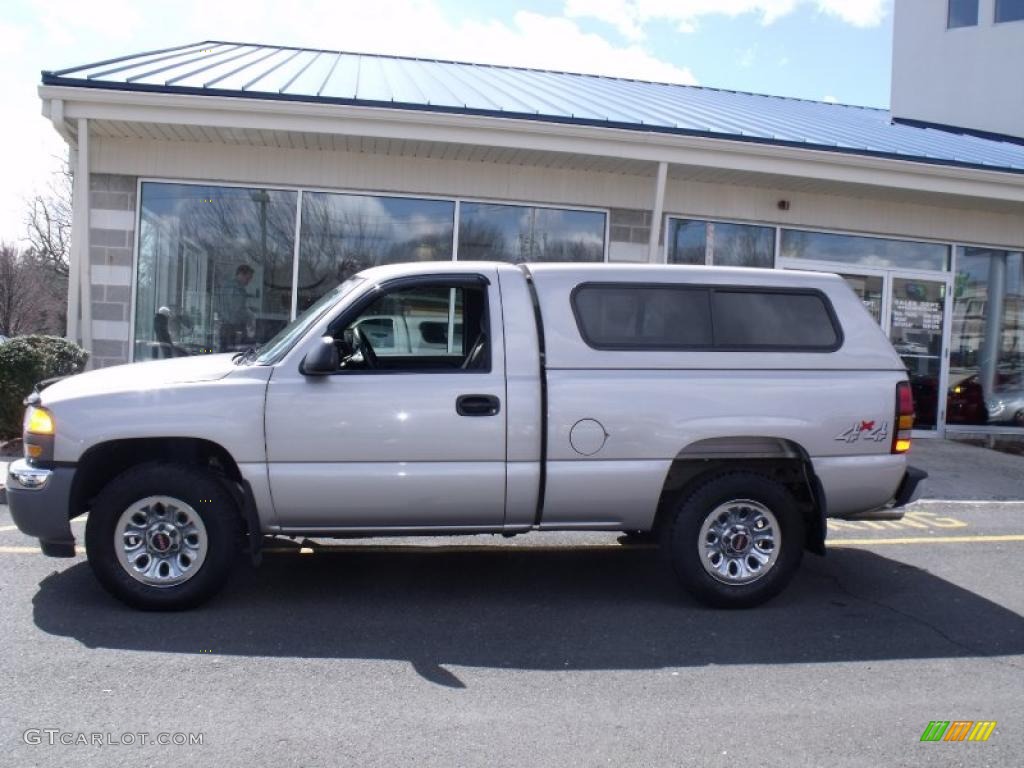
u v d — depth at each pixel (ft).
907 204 42.09
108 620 16.97
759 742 12.78
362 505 17.35
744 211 40.14
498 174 37.86
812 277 19.29
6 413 31.50
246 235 36.78
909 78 60.08
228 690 14.10
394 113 32.71
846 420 18.44
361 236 37.27
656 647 16.46
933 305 43.01
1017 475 34.47
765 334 18.69
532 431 17.58
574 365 17.83
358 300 17.84
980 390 43.88
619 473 17.78
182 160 36.09
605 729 13.08
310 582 19.81
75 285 35.22
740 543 18.49
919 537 25.38
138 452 17.90
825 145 35.91
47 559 20.61
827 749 12.62
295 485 17.12
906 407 18.85
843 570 21.81
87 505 18.16
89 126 33.73
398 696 14.06
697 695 14.38
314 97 32.27
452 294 18.95
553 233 38.55
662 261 39.60
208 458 18.30
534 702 13.97
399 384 17.37
